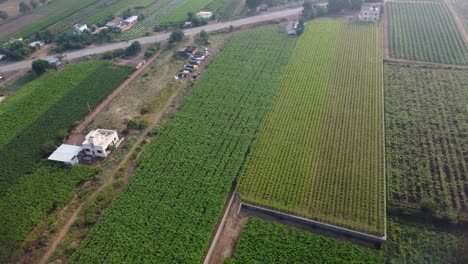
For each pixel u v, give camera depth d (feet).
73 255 172.86
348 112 257.14
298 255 168.35
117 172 218.18
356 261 164.76
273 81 294.25
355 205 191.62
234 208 195.83
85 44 366.84
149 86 297.74
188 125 251.80
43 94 290.76
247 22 398.21
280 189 202.39
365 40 348.38
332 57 323.98
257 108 265.13
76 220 190.29
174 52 343.05
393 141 230.68
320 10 402.31
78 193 206.28
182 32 362.74
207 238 177.58
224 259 169.99
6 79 317.63
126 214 190.39
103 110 272.72
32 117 265.54
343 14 405.18
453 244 170.19
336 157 221.25
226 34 375.66
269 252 170.30
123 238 179.01
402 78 291.17
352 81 290.35
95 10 458.91
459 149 221.66
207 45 355.77
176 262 167.84
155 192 202.49
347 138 234.99
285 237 176.55
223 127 248.93
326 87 284.61
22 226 186.91
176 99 280.92
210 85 293.02
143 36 380.37
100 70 320.09
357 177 207.62
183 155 226.58
